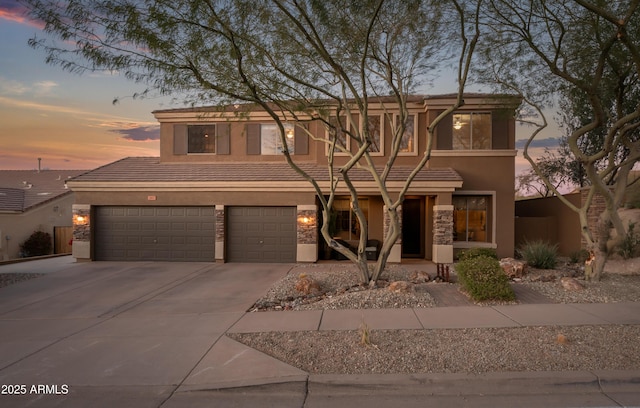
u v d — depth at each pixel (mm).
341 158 17109
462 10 10031
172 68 8680
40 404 4738
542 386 4922
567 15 10812
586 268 11109
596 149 17656
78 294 10742
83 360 6008
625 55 10328
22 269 14672
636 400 4656
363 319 7664
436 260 15398
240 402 4781
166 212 16406
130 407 4664
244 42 9406
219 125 18094
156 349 6414
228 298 10062
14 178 32531
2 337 7164
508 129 16594
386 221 15719
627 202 15344
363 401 4746
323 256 16938
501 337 6484
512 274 11750
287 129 17812
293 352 6070
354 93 9984
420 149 16875
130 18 8031
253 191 15938
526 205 22203
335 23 9961
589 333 6582
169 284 11930
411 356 5750
